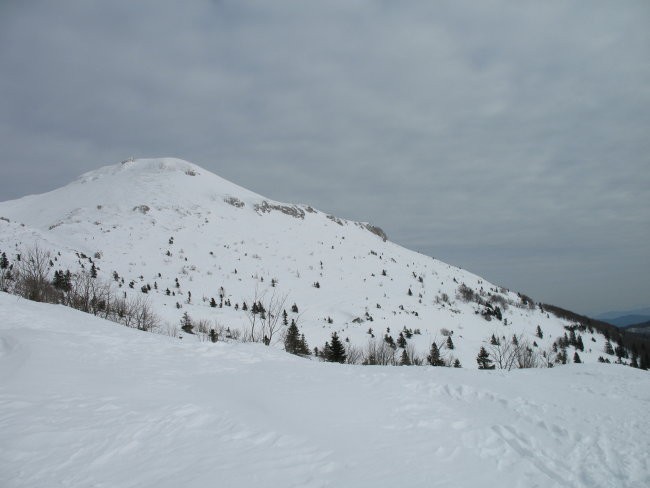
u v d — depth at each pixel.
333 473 7.77
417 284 170.38
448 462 8.80
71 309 25.88
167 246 163.50
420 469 8.36
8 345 14.30
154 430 8.86
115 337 17.98
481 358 57.06
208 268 150.00
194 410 9.93
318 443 8.98
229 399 11.43
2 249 87.75
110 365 13.87
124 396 10.73
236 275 147.75
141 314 43.62
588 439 10.32
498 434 10.40
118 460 7.68
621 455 9.53
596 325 162.00
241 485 7.07
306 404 11.76
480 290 178.75
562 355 88.06
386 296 142.38
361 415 11.27
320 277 160.88
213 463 7.72
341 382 14.40
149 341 18.28
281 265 169.12
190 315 62.69
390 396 13.04
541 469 8.84
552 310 176.62
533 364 54.22
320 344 71.00
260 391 12.69
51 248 102.00
